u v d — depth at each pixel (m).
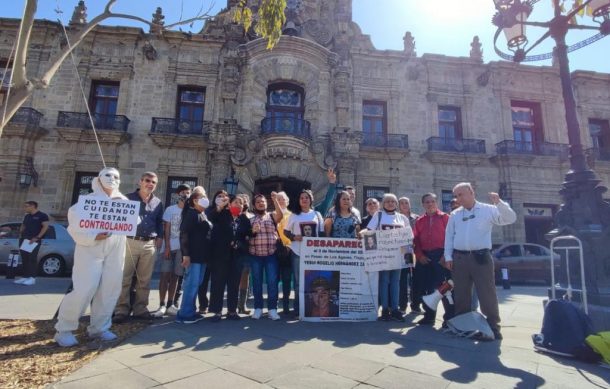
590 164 18.59
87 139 16.20
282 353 3.79
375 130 18.44
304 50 17.56
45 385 2.86
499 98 19.31
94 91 17.22
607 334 3.54
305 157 16.34
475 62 19.27
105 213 4.26
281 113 17.98
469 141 18.30
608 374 3.27
